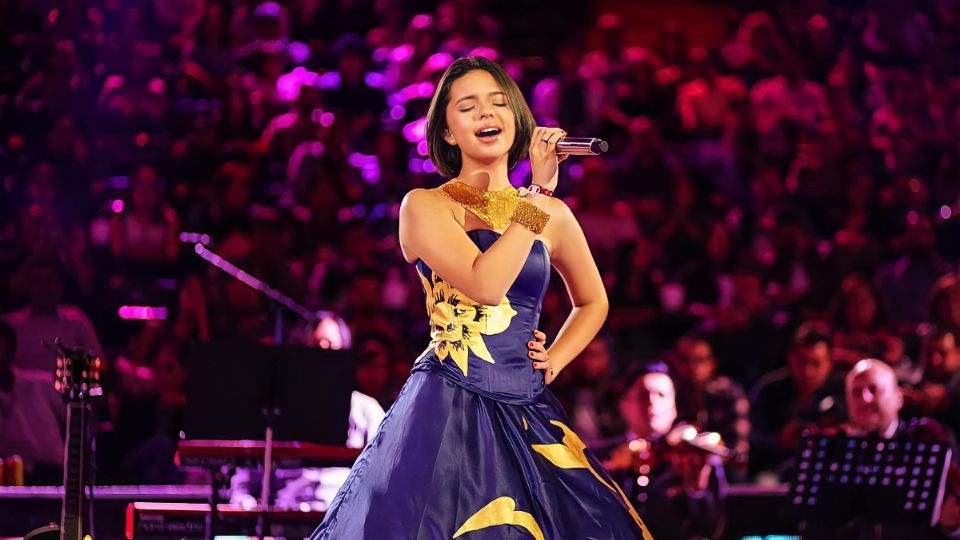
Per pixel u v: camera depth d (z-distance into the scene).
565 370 24.50
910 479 18.77
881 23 43.56
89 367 16.20
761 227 34.44
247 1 39.88
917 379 25.16
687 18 46.09
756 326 28.19
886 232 35.19
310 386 16.50
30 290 25.39
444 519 10.73
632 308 30.55
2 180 32.28
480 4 43.25
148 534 17.56
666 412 20.41
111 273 29.70
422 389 11.30
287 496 20.25
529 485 11.02
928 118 40.34
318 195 32.47
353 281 27.11
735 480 23.53
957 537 20.09
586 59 40.97
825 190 36.22
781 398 25.59
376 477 11.03
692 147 37.72
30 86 34.12
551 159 11.39
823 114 40.34
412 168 35.16
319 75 39.12
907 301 31.89
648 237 33.56
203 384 16.38
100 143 33.88
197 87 36.31
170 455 22.45
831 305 29.89
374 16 42.47
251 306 26.28
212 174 33.94
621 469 19.94
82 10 36.69
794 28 43.78
